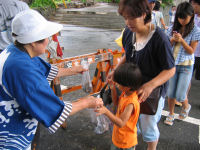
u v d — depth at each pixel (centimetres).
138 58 161
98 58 272
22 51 116
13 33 112
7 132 125
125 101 157
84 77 206
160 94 173
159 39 146
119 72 148
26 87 109
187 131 273
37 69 117
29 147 142
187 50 232
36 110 113
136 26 139
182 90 255
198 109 331
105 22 1073
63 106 120
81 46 679
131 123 164
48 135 259
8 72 108
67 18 1102
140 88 152
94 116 248
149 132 185
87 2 1454
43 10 971
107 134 261
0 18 219
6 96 114
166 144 246
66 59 265
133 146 179
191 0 291
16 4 232
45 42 119
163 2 1344
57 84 245
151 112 169
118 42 302
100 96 191
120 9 135
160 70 163
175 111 322
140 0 127
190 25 231
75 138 254
